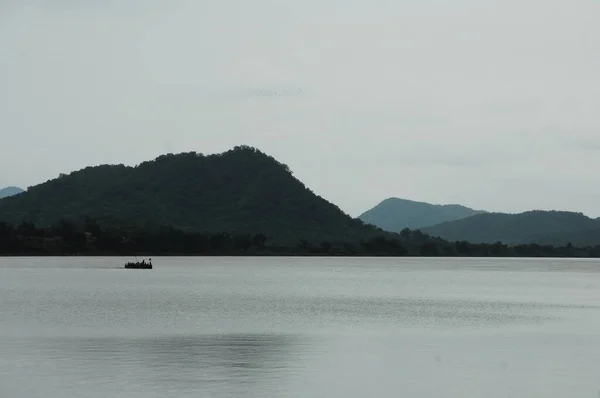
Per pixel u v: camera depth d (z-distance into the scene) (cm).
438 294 12569
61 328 6475
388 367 4572
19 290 12225
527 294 12719
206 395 3756
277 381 4109
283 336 6059
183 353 5034
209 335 6081
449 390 3934
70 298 10388
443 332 6462
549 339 5962
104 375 4228
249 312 8388
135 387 3919
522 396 3819
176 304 9475
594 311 8950
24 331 6247
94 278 16812
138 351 5109
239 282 16262
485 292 13325
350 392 3872
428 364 4681
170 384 4000
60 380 4084
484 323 7312
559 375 4322
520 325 7125
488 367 4591
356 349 5322
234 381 4094
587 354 5119
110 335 6009
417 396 3806
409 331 6525
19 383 4006
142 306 9050
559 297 11856
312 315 8094
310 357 4922
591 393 3875
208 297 11044
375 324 7131
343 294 12356
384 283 16638
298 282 16662
